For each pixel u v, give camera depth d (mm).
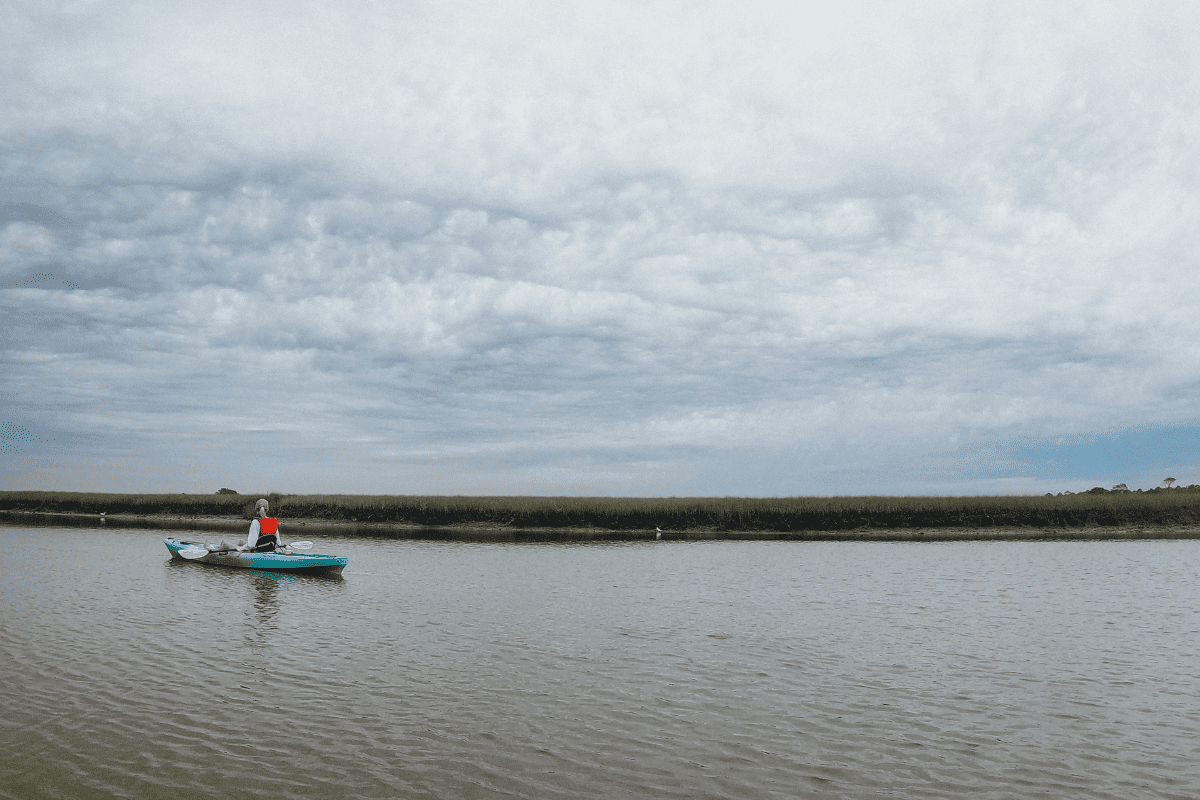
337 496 70188
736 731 13812
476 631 22000
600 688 16359
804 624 23438
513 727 13820
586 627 22750
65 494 76312
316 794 10922
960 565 39438
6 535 50500
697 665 18406
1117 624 23672
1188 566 38969
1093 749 13133
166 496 74875
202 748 12531
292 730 13453
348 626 22422
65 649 18688
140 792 10859
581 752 12688
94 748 12438
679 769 12047
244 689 15781
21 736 12875
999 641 21234
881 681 17141
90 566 34594
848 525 63031
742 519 63000
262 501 35594
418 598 27609
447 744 12945
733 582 32625
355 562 38938
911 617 24688
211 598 26797
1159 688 16766
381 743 12922
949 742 13391
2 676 16234
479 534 57719
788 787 11438
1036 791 11422
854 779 11766
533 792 11125
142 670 17000
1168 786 11656
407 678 16891
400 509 66562
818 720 14469
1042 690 16562
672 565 38969
